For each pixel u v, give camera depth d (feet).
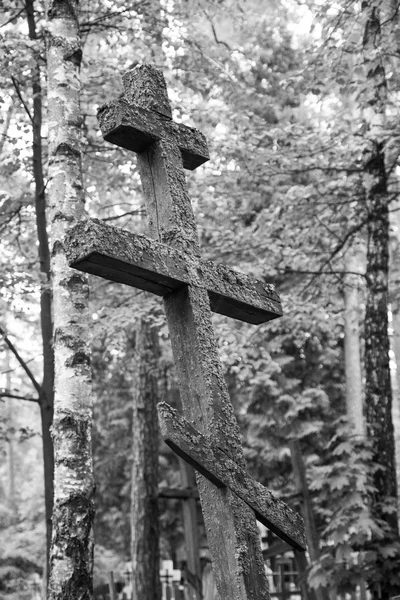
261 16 42.50
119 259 9.93
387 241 35.68
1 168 34.40
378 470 31.89
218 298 11.28
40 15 33.04
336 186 36.58
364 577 28.37
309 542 32.09
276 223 38.88
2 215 34.91
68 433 21.20
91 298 40.70
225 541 10.02
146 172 11.32
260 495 10.26
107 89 32.60
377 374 34.01
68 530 20.47
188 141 11.50
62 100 23.71
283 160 36.14
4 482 117.29
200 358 10.48
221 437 10.18
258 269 36.76
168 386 59.93
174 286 10.75
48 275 32.58
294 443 33.60
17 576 58.70
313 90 35.65
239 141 35.47
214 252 39.19
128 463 62.54
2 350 31.83
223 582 10.02
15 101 33.63
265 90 53.88
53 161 23.26
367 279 35.50
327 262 39.42
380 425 33.06
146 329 47.62
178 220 10.96
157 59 34.71
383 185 35.96
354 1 32.71
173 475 60.54
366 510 28.89
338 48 33.86
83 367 21.81
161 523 60.03
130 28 32.35
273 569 39.22
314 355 60.13
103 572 53.16
